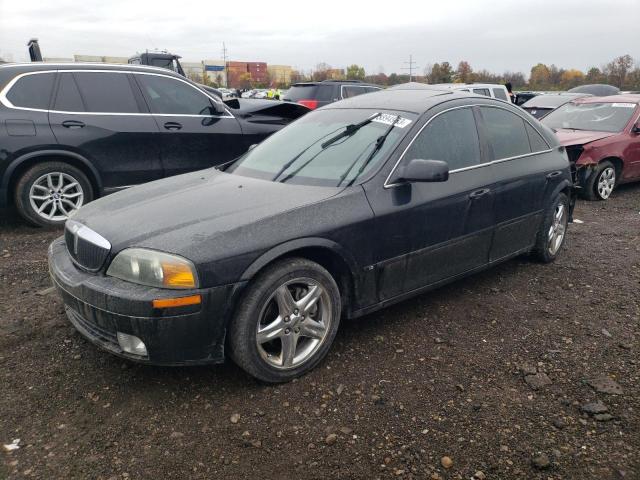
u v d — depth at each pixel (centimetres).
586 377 318
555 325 386
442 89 462
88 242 304
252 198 331
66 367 330
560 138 835
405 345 357
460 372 325
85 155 615
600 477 240
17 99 584
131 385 312
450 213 379
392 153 359
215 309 280
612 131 850
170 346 277
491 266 437
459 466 248
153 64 1570
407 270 363
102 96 629
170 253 275
